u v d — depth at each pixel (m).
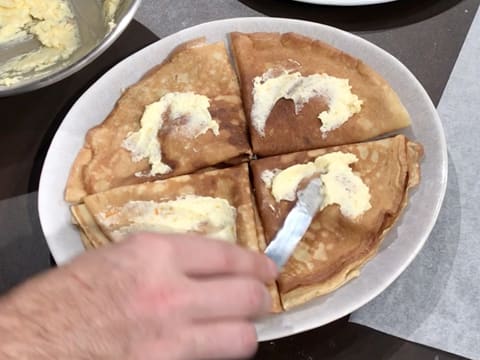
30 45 0.70
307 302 0.52
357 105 0.60
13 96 0.67
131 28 0.69
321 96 0.61
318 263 0.54
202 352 0.36
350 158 0.58
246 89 0.63
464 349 0.52
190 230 0.55
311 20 0.68
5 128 0.65
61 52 0.68
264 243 0.56
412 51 0.66
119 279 0.37
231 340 0.37
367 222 0.54
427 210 0.55
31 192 0.62
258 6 0.70
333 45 0.63
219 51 0.65
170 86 0.63
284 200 0.57
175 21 0.70
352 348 0.53
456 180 0.60
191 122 0.61
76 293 0.37
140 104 0.63
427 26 0.67
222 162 0.61
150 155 0.60
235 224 0.57
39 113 0.66
